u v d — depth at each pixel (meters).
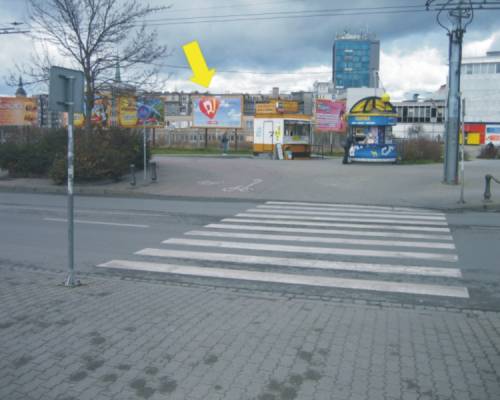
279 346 5.03
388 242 10.41
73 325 5.59
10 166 24.56
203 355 4.81
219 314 6.00
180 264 8.59
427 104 81.62
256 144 35.28
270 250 9.62
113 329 5.47
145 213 14.66
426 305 6.49
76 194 20.38
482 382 4.29
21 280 7.52
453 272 8.09
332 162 30.34
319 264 8.57
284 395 4.07
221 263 8.65
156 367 4.55
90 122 24.06
